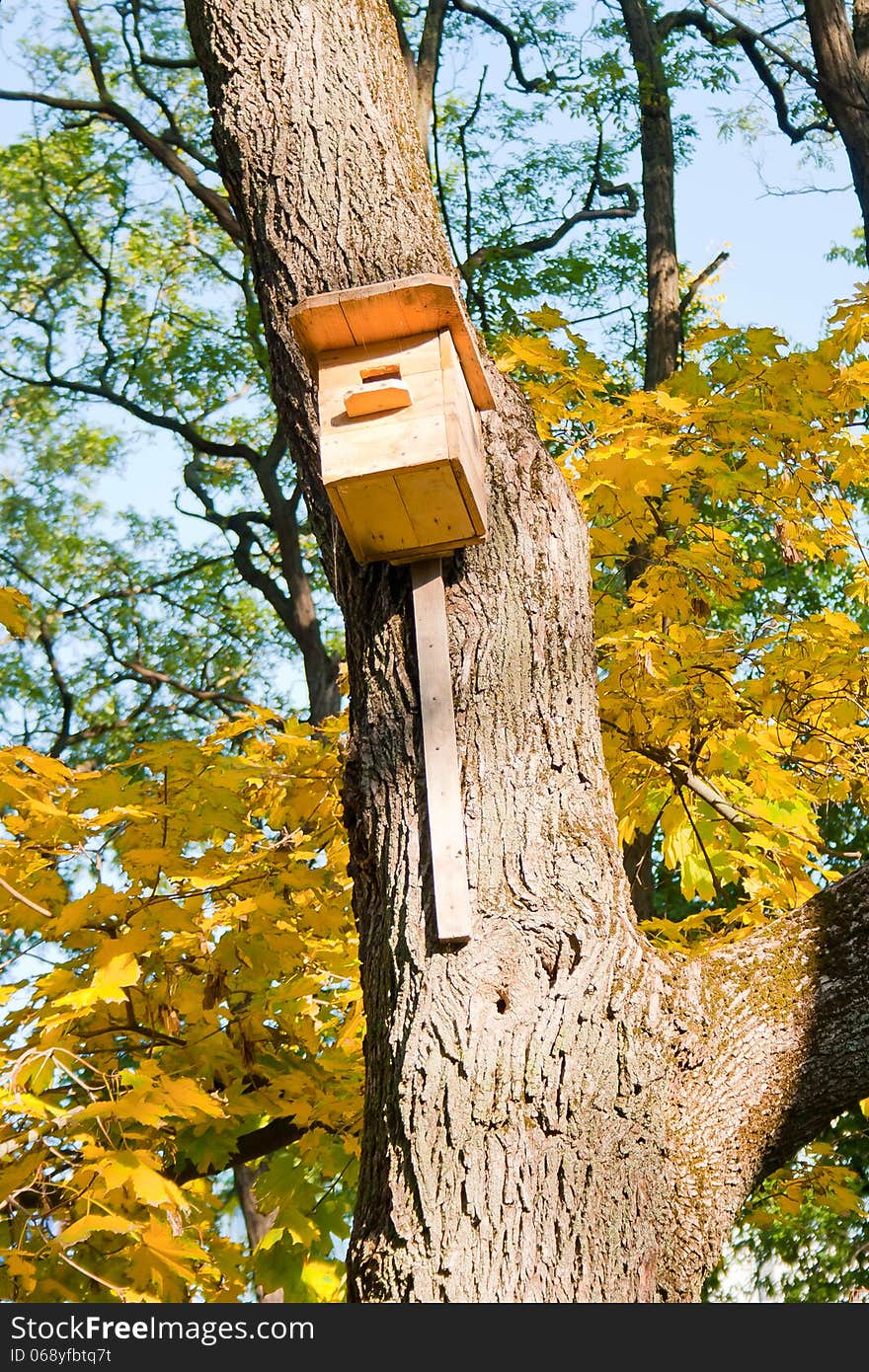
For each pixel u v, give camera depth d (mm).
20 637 3277
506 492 2775
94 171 14008
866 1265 8203
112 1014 3729
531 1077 2209
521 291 12758
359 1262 2174
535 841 2418
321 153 3082
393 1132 2213
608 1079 2258
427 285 2506
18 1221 2951
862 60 10547
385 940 2381
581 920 2367
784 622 4371
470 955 2305
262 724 4199
